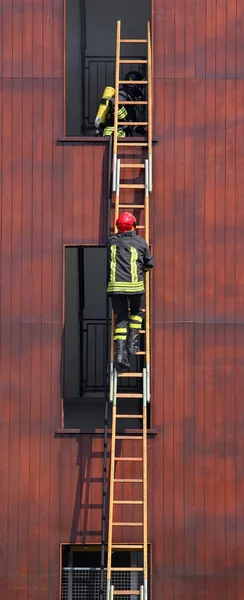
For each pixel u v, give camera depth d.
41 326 12.32
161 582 12.08
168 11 12.55
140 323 11.65
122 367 11.64
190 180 12.41
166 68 12.51
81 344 17.66
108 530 11.84
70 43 16.69
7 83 12.52
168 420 12.21
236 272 12.36
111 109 12.91
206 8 12.56
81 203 12.41
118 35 12.61
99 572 12.72
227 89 12.49
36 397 12.27
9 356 12.30
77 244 12.36
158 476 12.16
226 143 12.44
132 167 12.33
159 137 12.44
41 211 12.41
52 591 12.10
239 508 12.15
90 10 16.45
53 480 12.20
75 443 12.23
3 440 12.23
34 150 12.45
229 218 12.39
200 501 12.15
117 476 12.18
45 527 12.16
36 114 12.49
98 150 12.48
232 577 12.09
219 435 12.21
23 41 12.55
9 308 12.34
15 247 12.38
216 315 12.30
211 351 12.28
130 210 12.45
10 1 12.59
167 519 12.12
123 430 12.19
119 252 11.48
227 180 12.41
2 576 12.12
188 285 12.33
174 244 12.36
